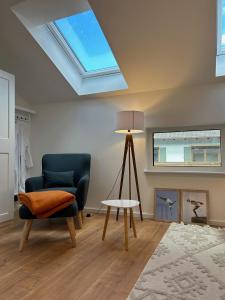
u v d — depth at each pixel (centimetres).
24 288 154
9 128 310
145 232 264
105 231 244
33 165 409
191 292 147
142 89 333
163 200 319
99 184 360
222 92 298
